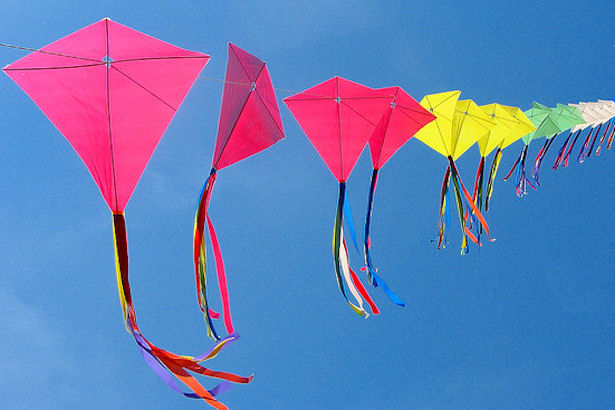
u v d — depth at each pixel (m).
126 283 4.13
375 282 5.93
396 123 6.10
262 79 4.70
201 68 4.40
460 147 7.39
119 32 4.13
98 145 4.28
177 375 3.98
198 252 4.52
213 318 4.67
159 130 4.36
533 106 8.63
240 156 4.88
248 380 4.12
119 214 4.25
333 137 5.66
